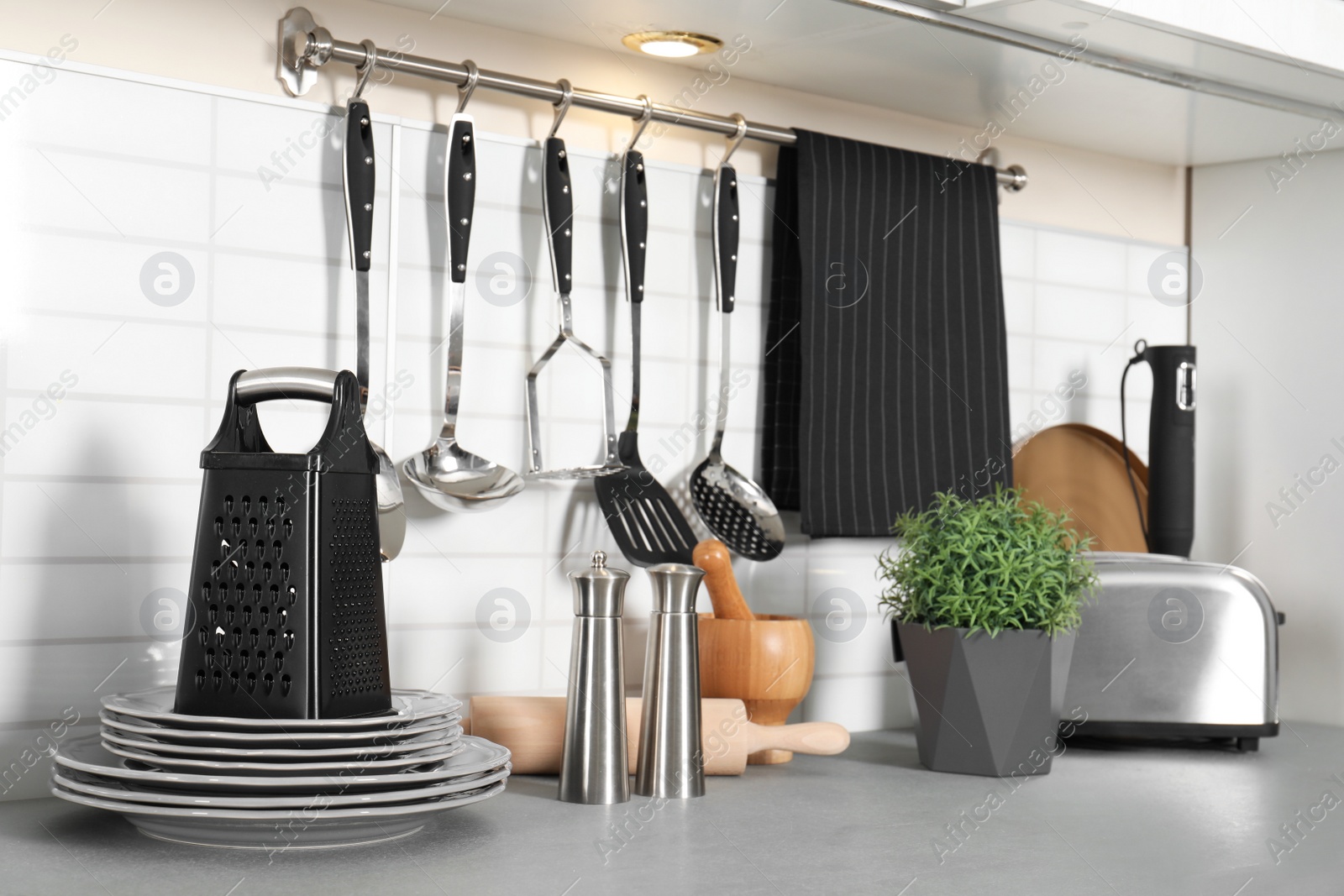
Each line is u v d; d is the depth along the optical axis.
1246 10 1.21
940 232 1.41
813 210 1.32
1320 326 1.56
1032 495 1.57
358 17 1.12
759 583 1.34
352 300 1.11
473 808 0.97
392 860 0.81
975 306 1.43
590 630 0.99
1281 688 1.58
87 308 0.99
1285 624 1.58
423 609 1.14
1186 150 1.62
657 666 1.04
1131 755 1.29
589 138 1.24
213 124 1.04
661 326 1.28
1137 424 1.66
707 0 1.11
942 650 1.14
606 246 1.24
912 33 1.19
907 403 1.38
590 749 0.99
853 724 1.40
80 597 0.99
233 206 1.05
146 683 1.02
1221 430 1.66
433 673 1.14
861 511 1.34
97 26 1.00
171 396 1.03
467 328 1.16
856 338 1.34
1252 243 1.64
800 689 1.19
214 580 0.85
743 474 1.34
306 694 0.82
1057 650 1.14
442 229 1.15
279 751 0.79
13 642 0.96
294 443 1.08
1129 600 1.28
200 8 1.04
